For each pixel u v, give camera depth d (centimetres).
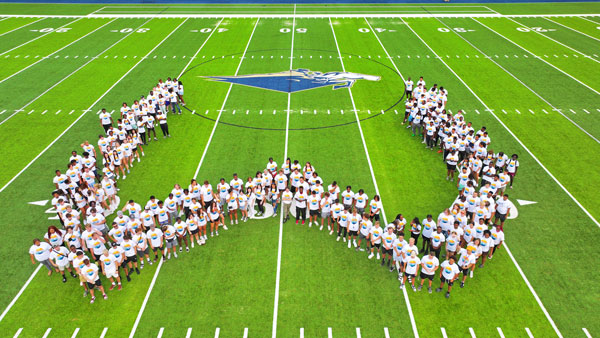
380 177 1571
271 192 1370
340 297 1068
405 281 1116
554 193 1470
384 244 1122
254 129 1930
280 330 976
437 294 1077
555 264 1168
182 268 1162
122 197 1450
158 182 1538
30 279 1123
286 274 1141
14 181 1543
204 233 1273
